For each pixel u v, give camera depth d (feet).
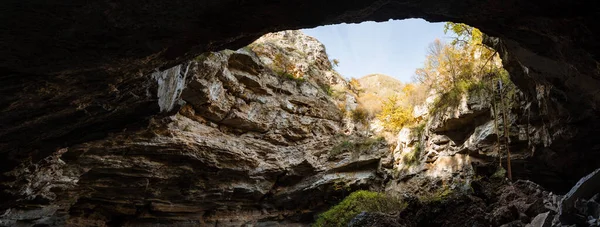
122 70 20.63
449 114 56.90
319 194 67.05
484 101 52.49
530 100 41.73
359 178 66.95
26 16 14.64
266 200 66.85
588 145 37.06
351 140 72.69
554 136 38.60
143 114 30.37
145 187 54.75
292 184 68.28
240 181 62.90
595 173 20.03
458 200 24.66
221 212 63.57
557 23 17.94
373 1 17.43
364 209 40.93
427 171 59.41
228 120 61.82
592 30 17.03
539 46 21.16
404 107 74.18
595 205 17.75
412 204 27.63
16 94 19.72
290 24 18.52
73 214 52.80
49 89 20.47
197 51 20.48
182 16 16.80
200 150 56.80
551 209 20.93
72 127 27.89
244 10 17.16
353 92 92.89
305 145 69.77
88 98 23.68
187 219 60.54
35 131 26.32
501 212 21.88
